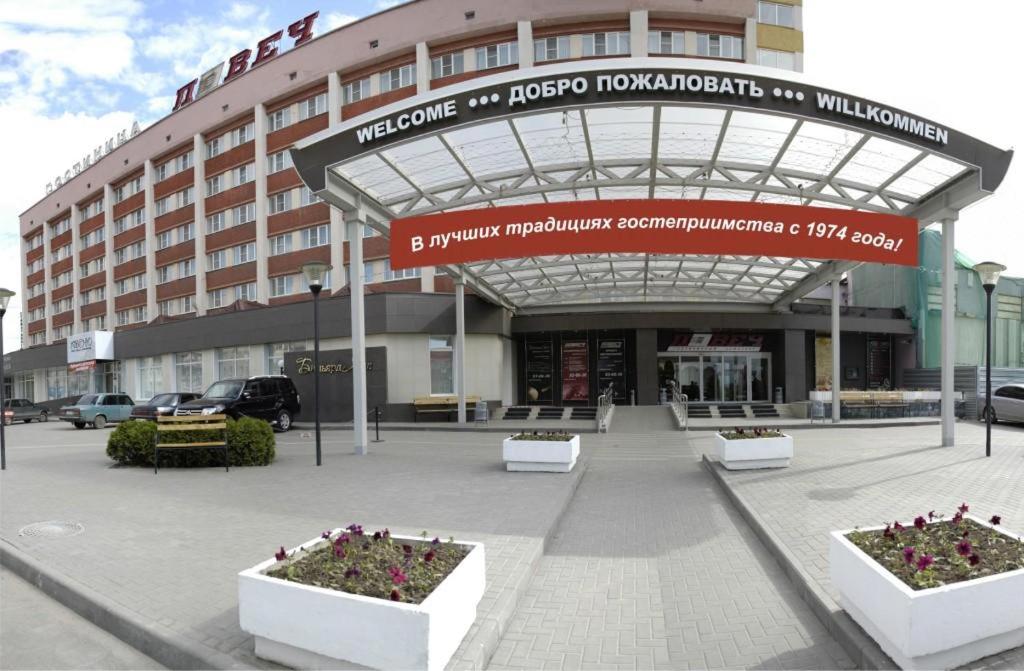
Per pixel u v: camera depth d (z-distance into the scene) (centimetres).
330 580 346
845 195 1330
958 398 2252
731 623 419
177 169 3803
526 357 2773
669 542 626
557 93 1026
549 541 621
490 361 2400
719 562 555
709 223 1143
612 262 1931
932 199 1326
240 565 511
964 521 436
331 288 2994
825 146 1157
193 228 3647
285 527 639
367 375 2281
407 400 2291
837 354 1978
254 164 3325
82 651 388
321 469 1080
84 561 524
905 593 314
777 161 1201
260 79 3269
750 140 1155
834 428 1903
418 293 2308
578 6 2655
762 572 524
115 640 404
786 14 2775
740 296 2548
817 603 423
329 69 3038
